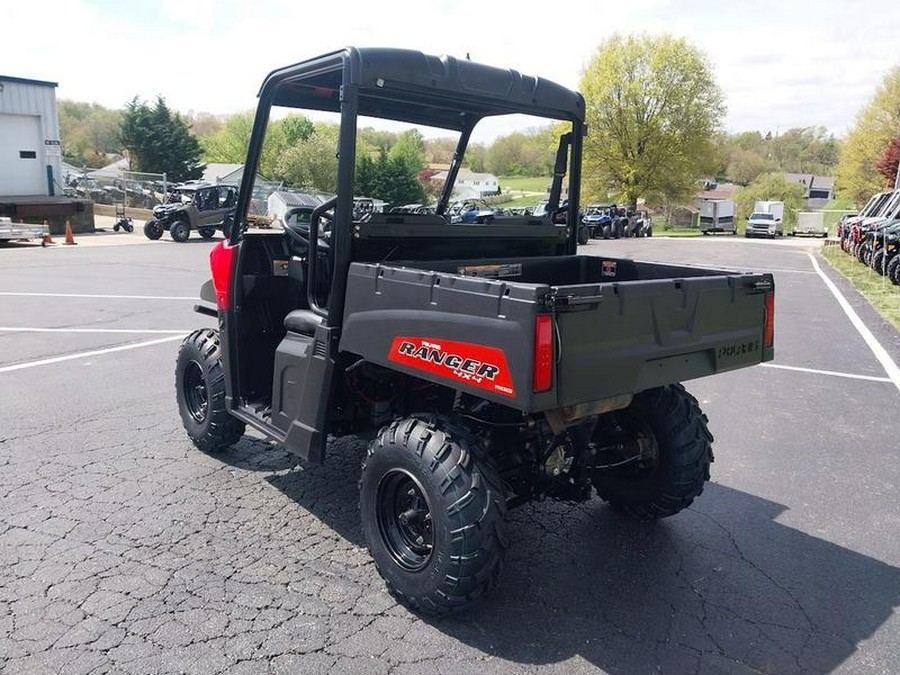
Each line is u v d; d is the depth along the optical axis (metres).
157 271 14.48
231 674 2.55
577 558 3.47
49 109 24.25
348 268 3.23
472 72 3.48
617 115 49.81
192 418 4.69
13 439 4.87
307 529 3.68
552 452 3.21
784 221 60.22
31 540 3.50
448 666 2.64
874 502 4.17
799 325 10.05
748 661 2.71
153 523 3.70
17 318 9.18
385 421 3.56
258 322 4.20
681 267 3.72
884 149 43.00
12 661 2.59
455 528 2.72
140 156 50.78
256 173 3.99
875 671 2.67
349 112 3.12
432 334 2.78
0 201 22.47
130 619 2.87
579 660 2.70
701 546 3.62
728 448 5.05
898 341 8.94
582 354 2.57
